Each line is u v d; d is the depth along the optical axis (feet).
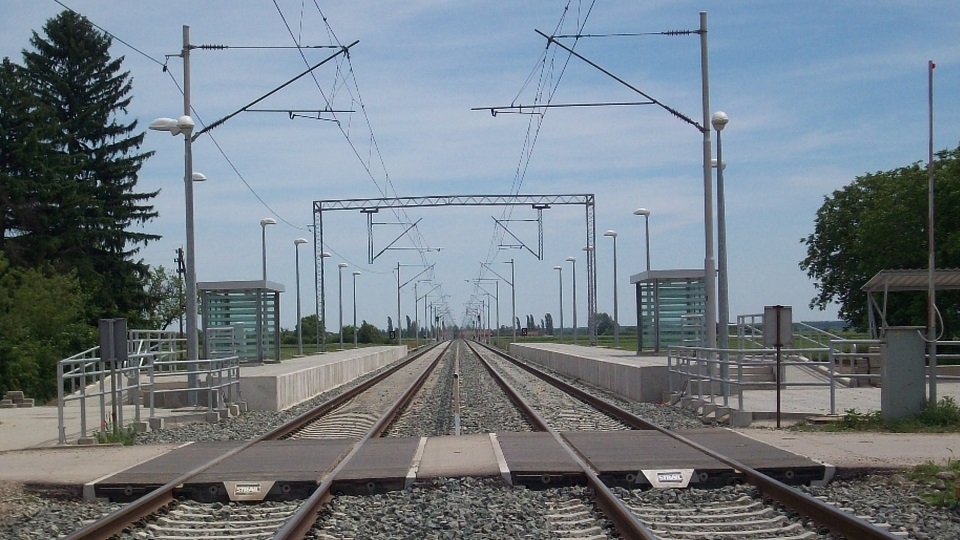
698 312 140.77
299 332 198.59
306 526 35.32
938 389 83.92
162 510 39.50
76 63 200.54
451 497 40.73
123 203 198.08
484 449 52.70
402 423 81.92
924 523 34.68
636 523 32.19
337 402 103.50
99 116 198.29
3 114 173.47
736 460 46.26
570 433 60.13
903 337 61.52
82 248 180.86
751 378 99.40
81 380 64.90
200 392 90.38
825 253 170.71
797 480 44.24
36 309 136.05
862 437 55.88
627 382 103.14
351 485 43.19
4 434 71.10
